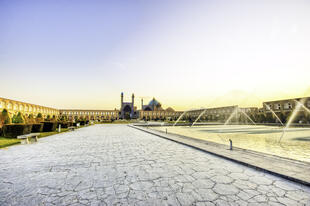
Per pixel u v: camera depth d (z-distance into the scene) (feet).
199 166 11.62
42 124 35.73
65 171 10.59
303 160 13.07
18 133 26.53
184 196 7.17
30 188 7.98
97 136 31.27
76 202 6.64
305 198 6.93
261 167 10.49
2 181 8.86
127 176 9.68
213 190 7.76
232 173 10.14
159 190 7.79
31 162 12.73
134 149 18.06
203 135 33.76
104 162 12.77
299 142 23.34
